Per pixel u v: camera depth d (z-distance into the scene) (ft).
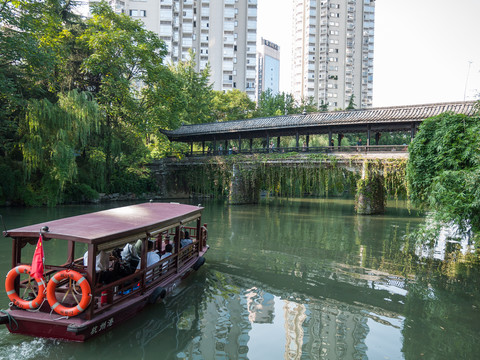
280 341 20.40
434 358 18.86
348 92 279.90
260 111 166.81
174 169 122.31
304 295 28.32
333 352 19.27
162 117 109.09
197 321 22.88
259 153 100.94
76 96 79.30
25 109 73.10
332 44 276.41
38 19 73.51
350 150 84.84
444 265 38.24
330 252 43.62
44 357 17.70
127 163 108.78
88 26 100.73
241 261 38.70
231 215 77.51
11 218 60.95
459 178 31.63
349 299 27.61
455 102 71.15
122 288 22.13
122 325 21.83
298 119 93.97
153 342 19.83
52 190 77.87
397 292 29.43
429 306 26.40
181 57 228.43
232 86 240.12
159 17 213.66
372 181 81.41
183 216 31.14
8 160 79.00
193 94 142.82
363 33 283.79
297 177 94.17
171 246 32.14
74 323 18.47
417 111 74.38
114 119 106.11
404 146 76.43
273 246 46.55
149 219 26.55
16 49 62.44
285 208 94.07
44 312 19.57
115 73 95.45
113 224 23.21
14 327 19.34
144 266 24.13
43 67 72.54
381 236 54.75
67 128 76.48
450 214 31.96
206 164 111.75
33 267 19.13
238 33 249.55
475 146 32.91
